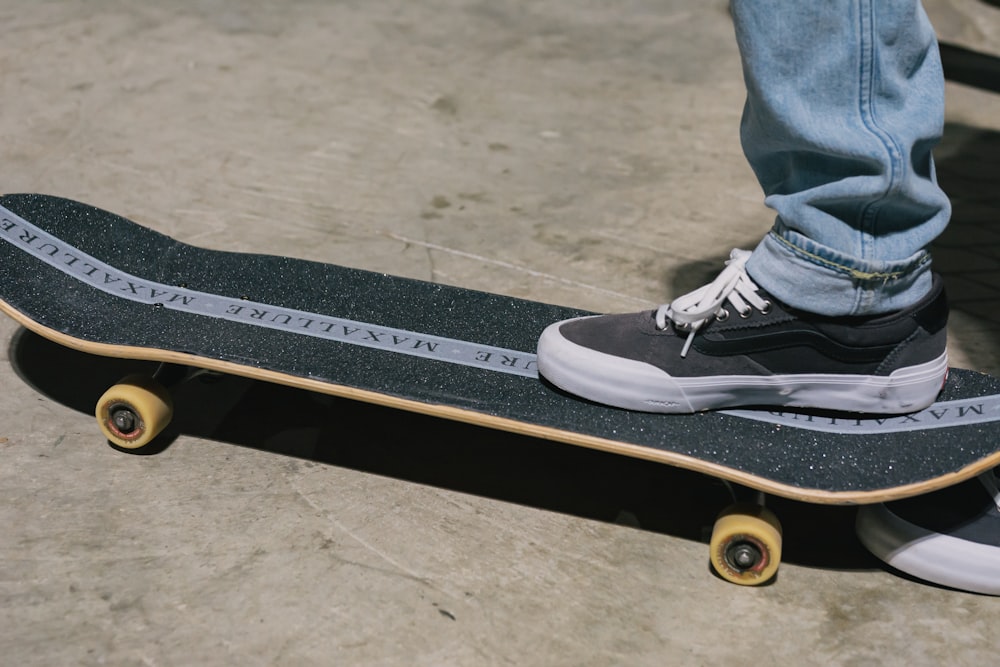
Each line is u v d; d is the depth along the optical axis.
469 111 4.25
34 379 2.41
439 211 3.44
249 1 5.29
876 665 1.75
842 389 1.90
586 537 2.04
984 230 3.51
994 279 3.17
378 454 2.25
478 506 2.11
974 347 2.77
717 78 4.76
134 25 4.86
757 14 1.68
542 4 5.60
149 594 1.81
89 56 4.48
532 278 3.05
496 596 1.87
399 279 2.41
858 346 1.85
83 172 3.49
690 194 3.66
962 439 1.86
